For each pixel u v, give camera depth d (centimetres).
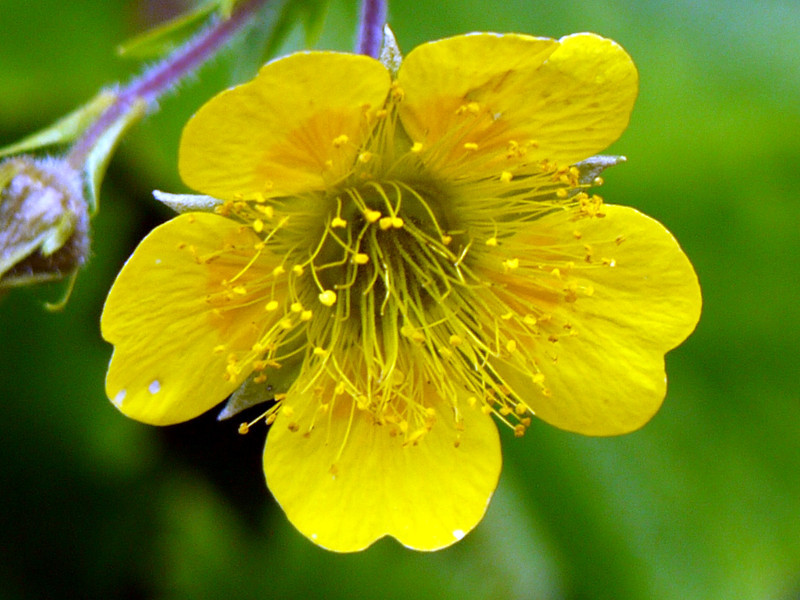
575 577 11
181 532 11
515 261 10
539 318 10
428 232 10
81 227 10
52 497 11
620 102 9
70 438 11
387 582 11
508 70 9
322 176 10
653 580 11
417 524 10
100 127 10
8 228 10
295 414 10
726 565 11
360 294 10
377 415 10
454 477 10
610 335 10
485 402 10
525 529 11
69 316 11
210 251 9
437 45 9
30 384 11
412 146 10
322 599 11
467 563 11
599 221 10
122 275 9
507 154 10
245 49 11
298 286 10
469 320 10
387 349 10
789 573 11
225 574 11
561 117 9
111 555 11
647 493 11
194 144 9
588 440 11
